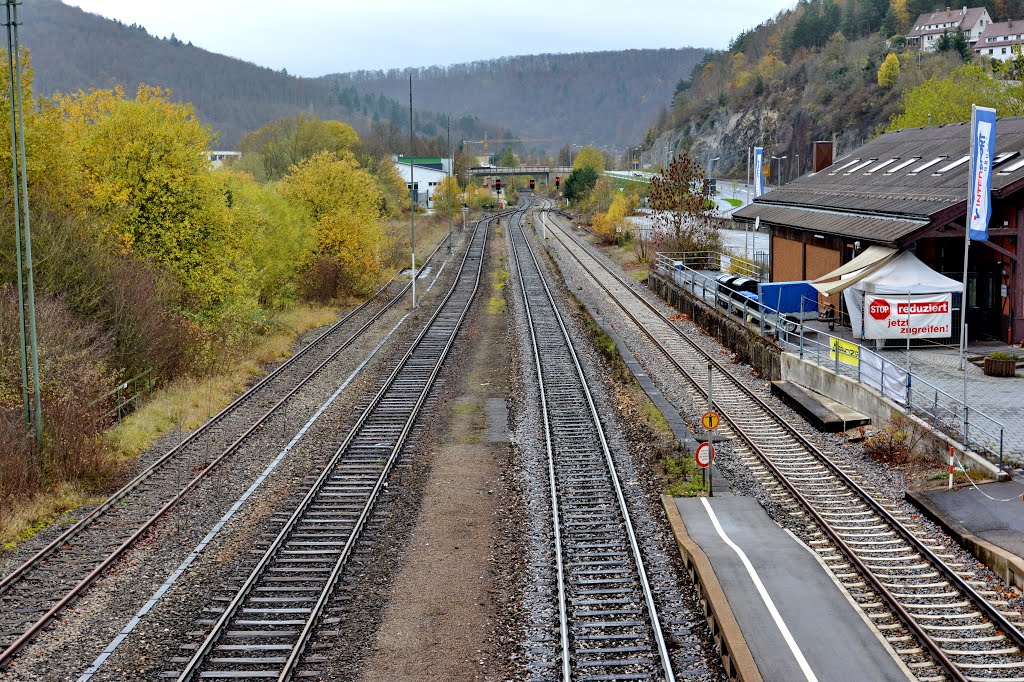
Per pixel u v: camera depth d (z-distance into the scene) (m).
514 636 14.56
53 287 28.39
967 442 21.70
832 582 15.34
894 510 19.73
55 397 23.70
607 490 21.53
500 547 18.34
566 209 146.25
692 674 13.27
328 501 21.06
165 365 32.44
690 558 16.64
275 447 25.27
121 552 17.78
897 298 31.34
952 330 33.25
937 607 15.11
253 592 16.27
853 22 198.38
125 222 37.03
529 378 34.00
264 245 48.62
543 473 22.88
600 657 13.86
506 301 55.59
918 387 27.19
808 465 23.30
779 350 33.44
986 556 16.64
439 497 21.45
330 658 14.02
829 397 29.02
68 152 35.44
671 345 40.47
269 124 153.50
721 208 103.88
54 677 13.35
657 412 28.16
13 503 19.62
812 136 149.12
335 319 49.94
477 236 102.88
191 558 17.56
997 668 13.02
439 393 32.22
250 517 19.91
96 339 28.73
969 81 63.84
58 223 30.23
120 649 14.16
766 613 14.20
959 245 33.97
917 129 47.88
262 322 41.59
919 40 168.12
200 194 38.16
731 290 41.66
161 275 35.28
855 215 38.06
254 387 32.34
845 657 12.88
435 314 50.25
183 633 14.68
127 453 24.38
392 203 121.31
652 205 64.00
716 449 24.73
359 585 16.66
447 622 15.18
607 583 16.38
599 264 73.44
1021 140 34.62
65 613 15.30
